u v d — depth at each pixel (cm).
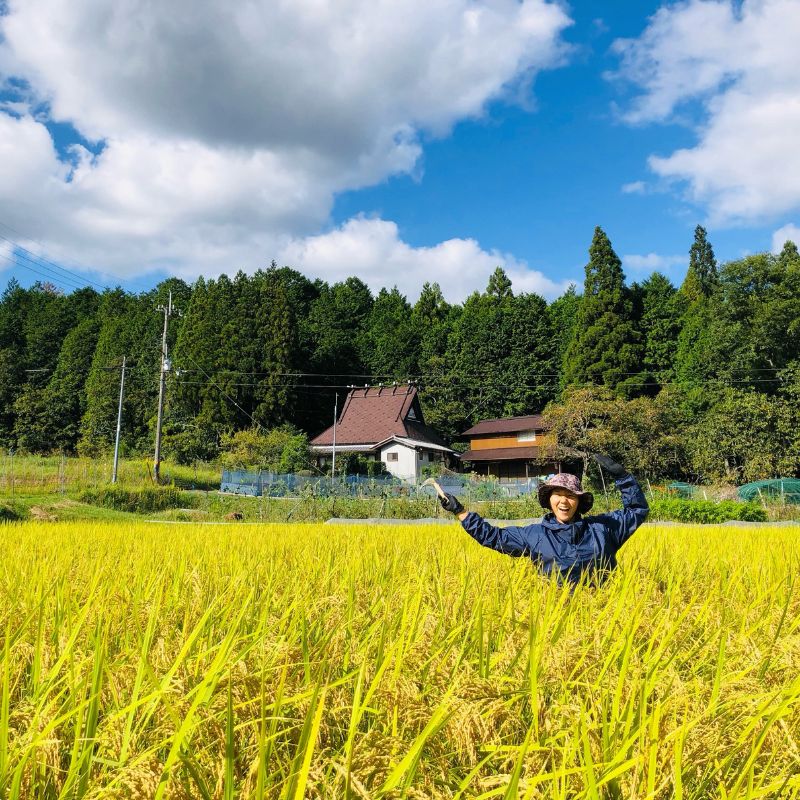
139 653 246
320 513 3033
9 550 688
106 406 6738
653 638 250
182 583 391
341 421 6419
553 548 417
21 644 244
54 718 174
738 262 4947
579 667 228
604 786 163
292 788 140
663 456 4247
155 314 7719
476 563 528
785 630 298
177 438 5862
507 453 5909
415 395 6481
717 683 202
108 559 545
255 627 289
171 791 145
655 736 164
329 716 191
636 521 435
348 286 10306
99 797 146
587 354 5838
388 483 3962
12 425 7562
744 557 594
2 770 151
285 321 6781
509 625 289
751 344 4731
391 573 448
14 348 8356
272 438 5697
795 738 185
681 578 433
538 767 174
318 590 385
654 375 5694
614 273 6088
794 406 4053
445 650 251
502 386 7219
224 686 195
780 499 2975
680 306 6244
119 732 173
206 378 6550
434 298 9269
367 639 254
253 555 632
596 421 4412
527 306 7525
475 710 177
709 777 172
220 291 7550
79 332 8212
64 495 3253
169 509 3353
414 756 148
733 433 3944
